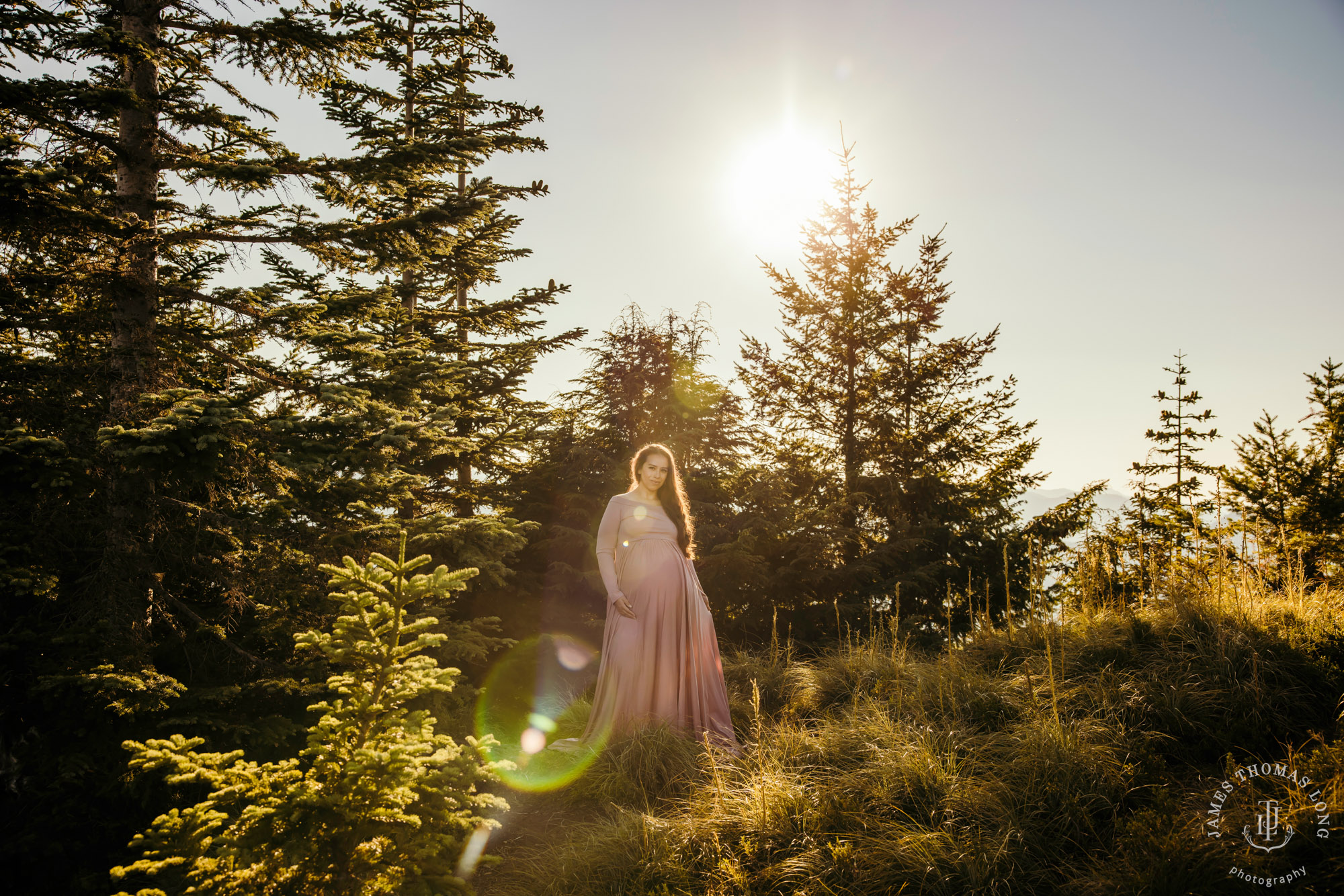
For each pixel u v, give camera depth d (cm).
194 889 197
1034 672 478
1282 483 1050
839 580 904
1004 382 1181
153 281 481
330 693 460
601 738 447
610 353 916
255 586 466
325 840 218
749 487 909
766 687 567
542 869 319
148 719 399
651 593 473
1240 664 410
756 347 1243
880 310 1166
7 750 370
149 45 477
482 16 751
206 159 486
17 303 424
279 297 502
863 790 353
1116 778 328
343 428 440
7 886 351
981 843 297
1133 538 613
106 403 444
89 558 436
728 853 315
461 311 734
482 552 508
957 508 1092
